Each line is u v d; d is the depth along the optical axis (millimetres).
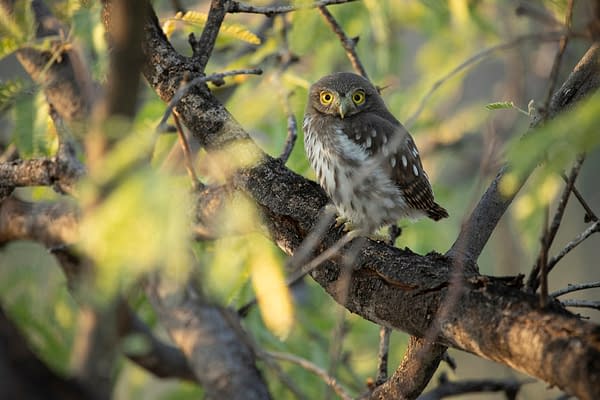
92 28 6301
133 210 3715
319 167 10312
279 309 4652
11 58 12406
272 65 11562
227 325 7172
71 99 7836
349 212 10148
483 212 6879
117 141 4184
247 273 5836
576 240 5992
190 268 4922
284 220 7039
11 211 7465
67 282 7480
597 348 4465
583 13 5891
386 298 6016
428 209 10625
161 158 9320
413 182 10320
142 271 3879
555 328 4695
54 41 7484
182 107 7230
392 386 6797
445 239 11961
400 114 12625
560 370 4516
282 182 7125
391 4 13328
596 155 15711
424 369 6461
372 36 13453
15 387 4742
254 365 7164
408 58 16766
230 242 4824
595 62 6465
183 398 10234
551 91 4641
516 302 5031
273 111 11211
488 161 5719
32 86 7391
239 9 7473
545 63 13727
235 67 11055
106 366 4895
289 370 9961
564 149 4113
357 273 6285
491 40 12773
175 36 11016
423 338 5863
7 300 9273
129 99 4359
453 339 5312
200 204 6098
